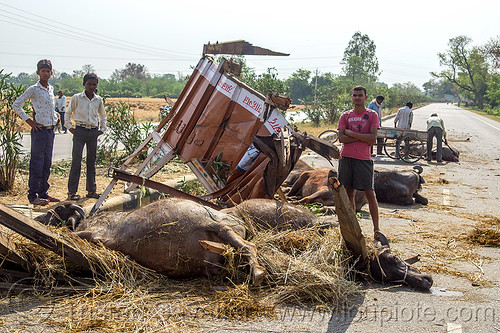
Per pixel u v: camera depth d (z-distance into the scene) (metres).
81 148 8.27
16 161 8.70
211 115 7.40
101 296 4.27
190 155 7.56
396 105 72.56
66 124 8.17
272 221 5.64
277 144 7.10
